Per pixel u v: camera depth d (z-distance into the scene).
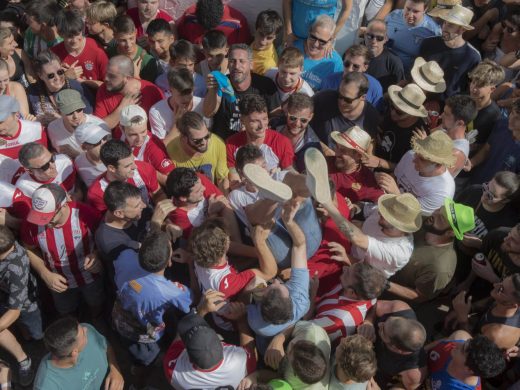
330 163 5.16
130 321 4.02
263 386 3.24
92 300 4.70
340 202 4.54
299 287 3.84
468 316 4.45
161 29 6.24
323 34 6.18
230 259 5.00
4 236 3.76
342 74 6.28
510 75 6.68
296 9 6.83
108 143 4.29
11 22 6.89
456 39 6.21
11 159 5.00
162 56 6.48
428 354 3.86
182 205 4.39
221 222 4.27
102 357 3.80
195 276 4.41
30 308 4.43
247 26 7.34
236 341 4.63
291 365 3.39
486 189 4.59
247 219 4.39
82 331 3.56
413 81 6.17
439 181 4.53
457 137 5.07
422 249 4.23
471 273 4.84
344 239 4.45
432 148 4.38
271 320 3.49
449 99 5.09
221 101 5.66
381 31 6.21
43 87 5.87
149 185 4.80
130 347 4.21
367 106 5.57
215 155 5.17
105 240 4.11
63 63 6.30
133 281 3.80
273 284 3.61
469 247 4.73
